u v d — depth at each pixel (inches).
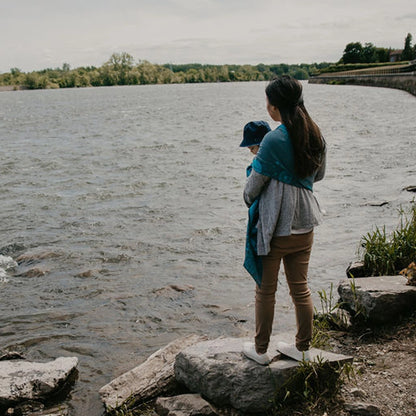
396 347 150.6
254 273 117.6
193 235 330.3
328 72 5831.7
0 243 328.8
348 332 167.0
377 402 124.4
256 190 113.0
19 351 189.2
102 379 166.9
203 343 147.3
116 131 1090.7
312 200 116.1
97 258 292.8
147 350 186.5
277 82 110.8
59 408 147.0
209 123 1237.7
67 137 989.2
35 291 248.1
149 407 140.6
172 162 633.0
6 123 1417.3
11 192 480.4
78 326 208.7
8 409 146.6
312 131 109.9
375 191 430.6
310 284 238.5
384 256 208.1
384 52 5851.4
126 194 459.5
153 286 248.7
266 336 126.0
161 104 2326.5
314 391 128.9
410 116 1170.0
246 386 126.4
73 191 478.9
